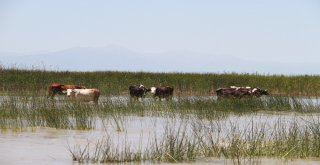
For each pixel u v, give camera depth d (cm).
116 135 4100
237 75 10444
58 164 2945
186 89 9256
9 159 3064
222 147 3291
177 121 5069
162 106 6078
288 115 6031
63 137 3934
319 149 3322
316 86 9950
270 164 3020
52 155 3206
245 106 6419
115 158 3077
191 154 3144
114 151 3195
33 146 3516
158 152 3127
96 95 6819
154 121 5031
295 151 3275
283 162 3088
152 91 7794
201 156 3231
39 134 4050
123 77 9706
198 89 9275
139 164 2975
